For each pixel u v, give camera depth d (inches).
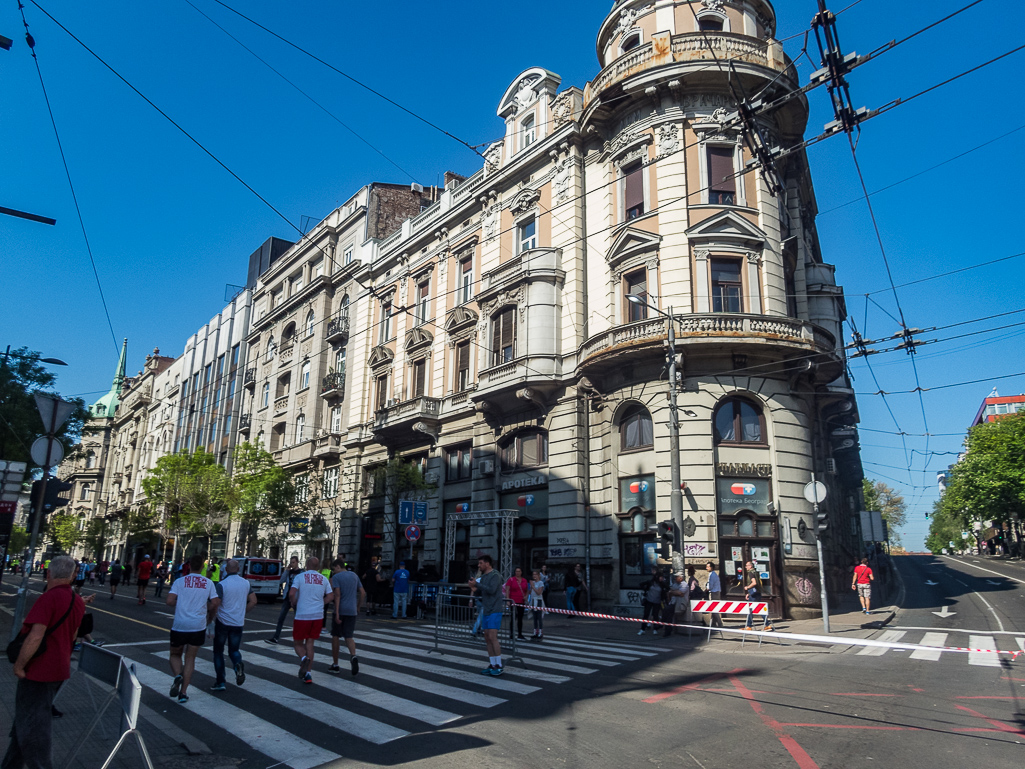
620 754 238.2
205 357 2288.4
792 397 852.0
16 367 947.3
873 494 2950.3
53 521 2970.0
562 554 917.8
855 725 278.7
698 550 780.0
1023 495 1971.0
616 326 872.3
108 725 267.4
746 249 872.3
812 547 815.1
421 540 1171.9
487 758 232.8
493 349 1080.2
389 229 1585.9
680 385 821.9
